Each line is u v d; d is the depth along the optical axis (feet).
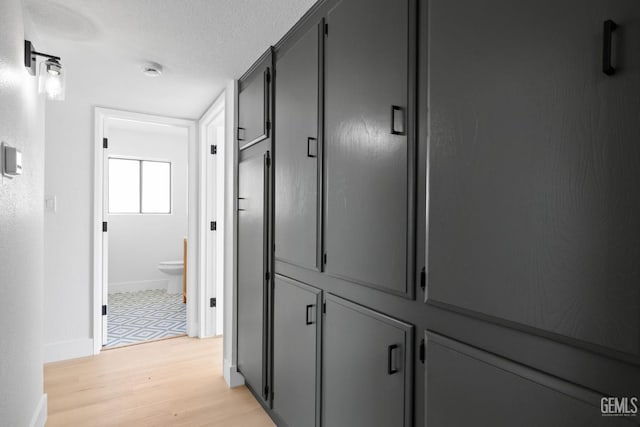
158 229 17.83
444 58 3.19
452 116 3.11
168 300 15.67
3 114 4.06
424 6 3.43
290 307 6.04
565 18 2.32
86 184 9.84
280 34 6.15
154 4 5.27
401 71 3.68
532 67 2.50
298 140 5.72
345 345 4.63
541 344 2.50
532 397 2.53
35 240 6.12
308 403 5.49
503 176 2.69
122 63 7.31
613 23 2.08
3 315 4.12
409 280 3.59
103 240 10.26
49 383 8.19
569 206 2.30
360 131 4.30
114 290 16.85
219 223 11.50
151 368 9.04
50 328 9.39
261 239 6.91
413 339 3.59
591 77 2.19
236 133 8.26
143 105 10.08
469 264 2.96
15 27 4.59
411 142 3.56
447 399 3.18
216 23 5.80
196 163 11.47
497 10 2.74
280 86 6.34
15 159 4.22
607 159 2.12
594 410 2.21
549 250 2.40
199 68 7.60
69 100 9.61
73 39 6.31
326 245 5.01
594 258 2.18
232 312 8.29
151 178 18.06
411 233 3.56
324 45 5.06
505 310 2.68
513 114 2.62
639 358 1.99
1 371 4.06
